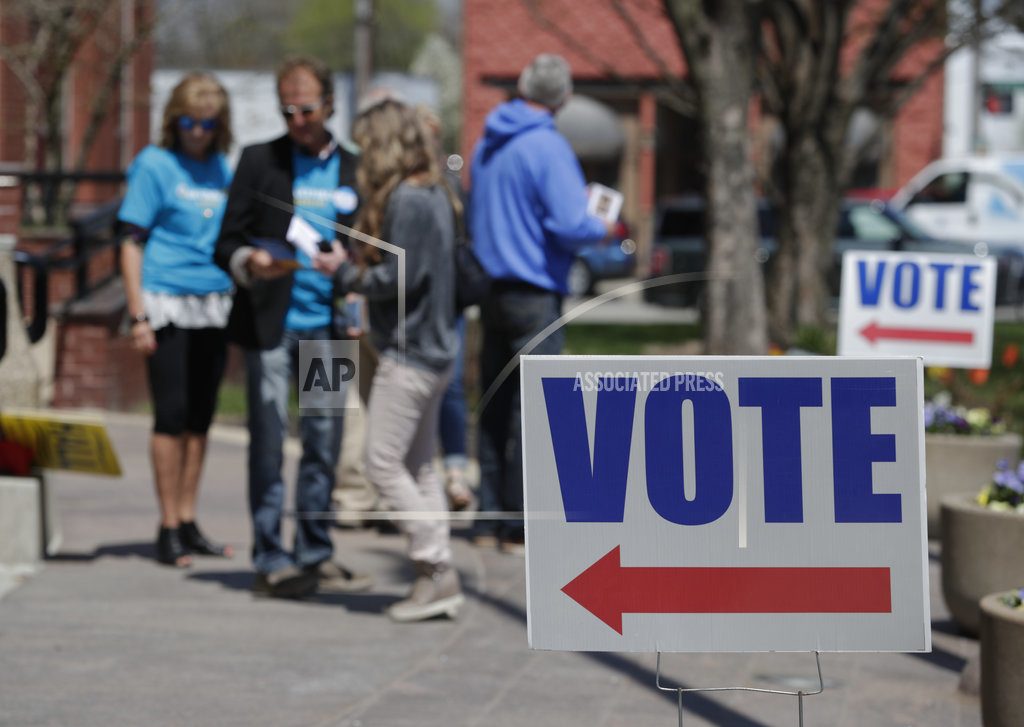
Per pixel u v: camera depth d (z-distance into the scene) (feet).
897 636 37.63
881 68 194.70
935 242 268.21
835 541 37.76
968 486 86.89
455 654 62.80
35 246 142.92
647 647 37.65
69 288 140.46
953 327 89.45
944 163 320.09
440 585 67.82
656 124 400.26
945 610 72.43
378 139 62.44
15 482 76.84
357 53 270.05
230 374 168.55
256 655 61.82
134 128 253.65
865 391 37.81
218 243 67.92
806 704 56.59
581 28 378.32
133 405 147.64
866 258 90.53
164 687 56.85
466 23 379.55
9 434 78.38
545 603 37.65
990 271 88.79
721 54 141.90
